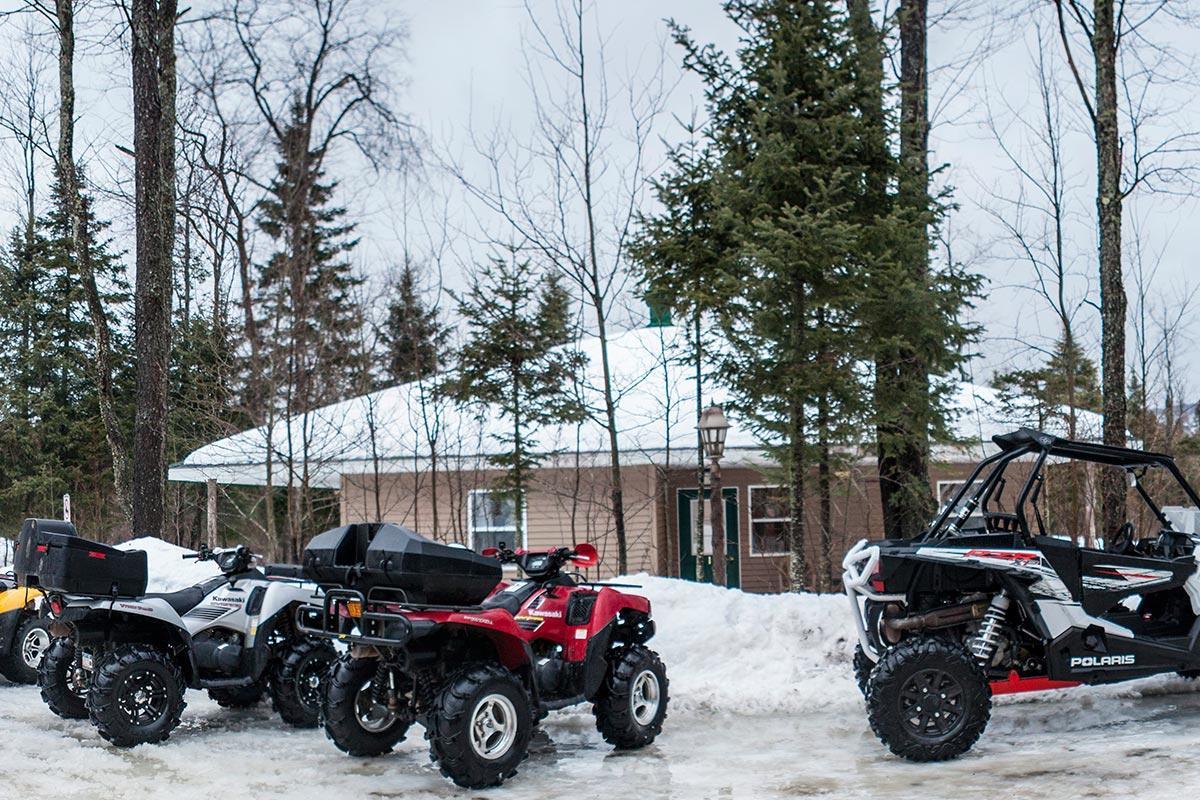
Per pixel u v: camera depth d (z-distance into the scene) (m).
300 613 7.18
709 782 6.55
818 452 12.63
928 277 12.45
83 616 7.72
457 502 20.14
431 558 6.62
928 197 12.91
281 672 8.38
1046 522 19.11
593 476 18.94
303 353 17.89
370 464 19.19
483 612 6.80
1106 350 13.07
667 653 9.89
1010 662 7.36
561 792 6.43
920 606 7.46
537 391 17.41
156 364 15.35
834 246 11.79
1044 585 7.14
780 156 12.09
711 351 13.27
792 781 6.47
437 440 18.44
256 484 20.52
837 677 9.39
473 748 6.43
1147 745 6.85
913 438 13.07
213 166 24.20
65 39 17.20
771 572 20.14
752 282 12.12
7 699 9.65
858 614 7.47
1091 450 7.67
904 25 15.08
